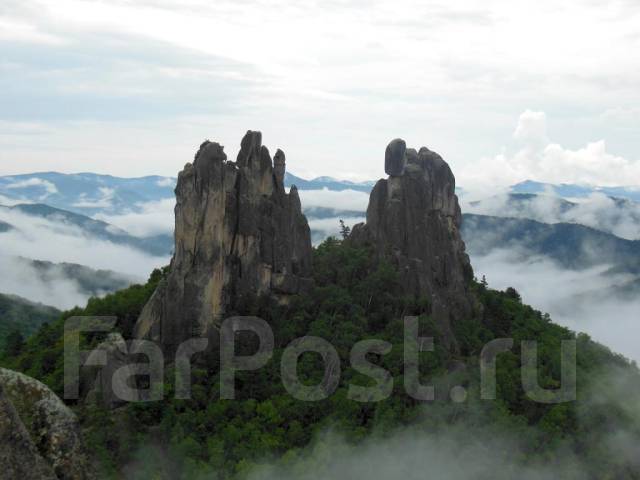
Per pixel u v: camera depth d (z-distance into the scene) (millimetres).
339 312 128250
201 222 115875
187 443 92562
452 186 155250
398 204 145000
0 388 23797
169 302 114125
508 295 173500
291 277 127625
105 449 88062
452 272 146500
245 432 97688
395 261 140625
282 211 128875
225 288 118312
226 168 119750
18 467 23562
